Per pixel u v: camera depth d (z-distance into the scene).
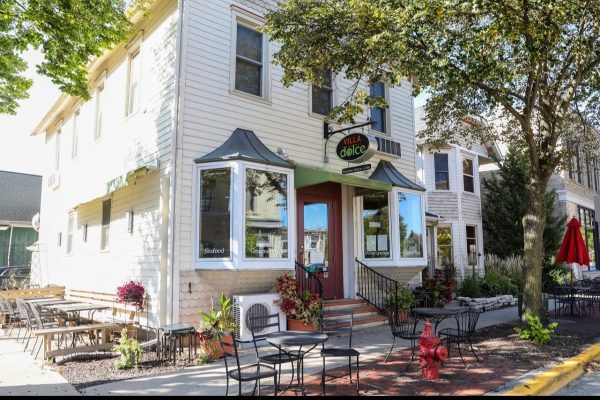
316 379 6.04
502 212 18.41
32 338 10.06
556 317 11.91
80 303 10.05
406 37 7.43
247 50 9.69
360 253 11.19
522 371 6.32
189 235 8.26
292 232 8.75
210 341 7.15
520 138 12.12
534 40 7.29
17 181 27.47
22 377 6.36
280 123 9.87
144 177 9.26
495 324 10.59
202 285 8.25
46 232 16.70
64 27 9.19
